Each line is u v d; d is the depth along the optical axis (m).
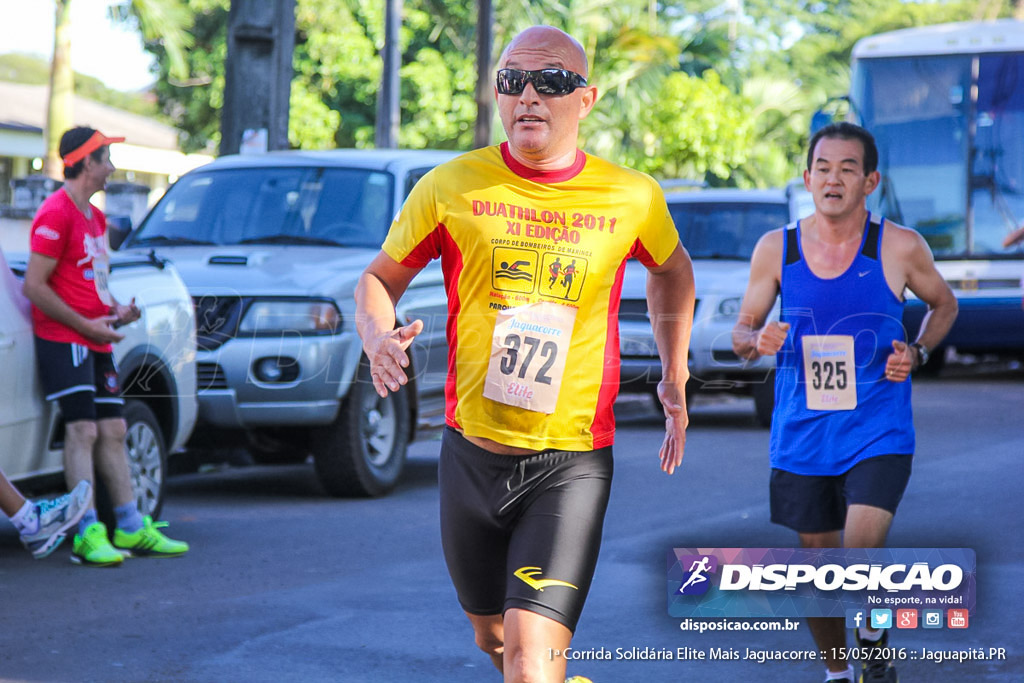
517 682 7.48
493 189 7.97
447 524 8.31
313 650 12.05
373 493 19.56
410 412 20.59
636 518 17.88
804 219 10.20
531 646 7.56
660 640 12.06
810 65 129.75
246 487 21.11
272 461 24.27
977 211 38.53
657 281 8.60
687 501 19.11
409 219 8.08
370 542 16.62
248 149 31.67
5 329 14.70
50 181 39.66
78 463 15.07
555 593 7.71
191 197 21.38
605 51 80.44
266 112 32.75
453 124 81.25
